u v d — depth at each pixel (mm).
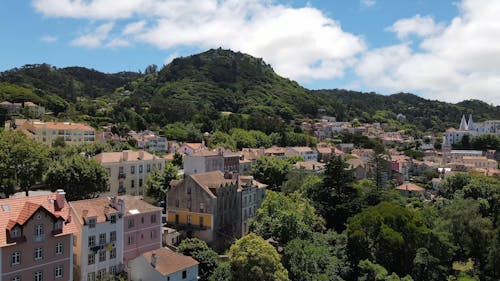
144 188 124750
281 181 151000
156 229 86750
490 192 134125
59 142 194125
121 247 78375
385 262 95500
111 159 123500
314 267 86125
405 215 101250
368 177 189375
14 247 60719
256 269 74688
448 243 99000
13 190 104938
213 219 98562
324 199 118188
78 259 72188
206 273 80375
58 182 102562
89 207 75938
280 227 95750
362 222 99062
